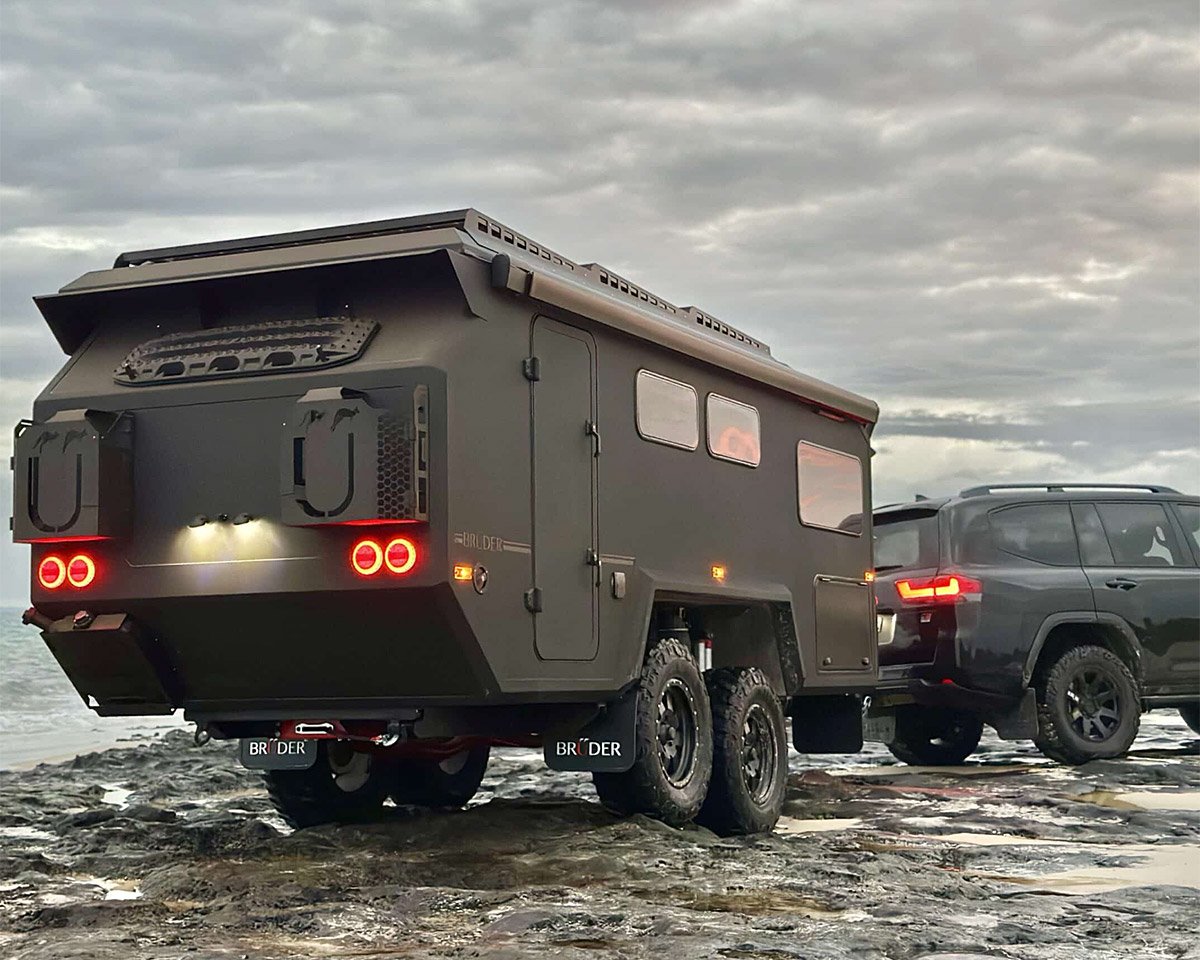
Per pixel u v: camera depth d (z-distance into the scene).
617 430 7.94
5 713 20.16
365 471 6.37
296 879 6.63
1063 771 11.58
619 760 7.78
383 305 6.96
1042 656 12.47
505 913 5.98
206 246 7.64
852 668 10.60
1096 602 12.45
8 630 41.94
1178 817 8.99
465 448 6.66
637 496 8.09
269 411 6.77
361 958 5.26
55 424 6.97
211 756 13.38
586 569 7.55
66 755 14.74
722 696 8.57
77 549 7.09
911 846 7.91
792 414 10.05
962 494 12.59
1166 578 12.77
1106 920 5.93
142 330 7.41
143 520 6.99
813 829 8.88
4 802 10.15
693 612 9.04
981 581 12.13
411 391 6.49
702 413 8.87
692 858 7.17
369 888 6.50
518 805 9.44
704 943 5.33
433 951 5.36
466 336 6.77
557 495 7.35
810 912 6.06
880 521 12.83
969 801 9.90
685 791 8.11
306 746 7.49
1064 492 12.73
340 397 6.46
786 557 9.78
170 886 6.63
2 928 5.89
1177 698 12.76
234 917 5.96
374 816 8.97
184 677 7.36
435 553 6.46
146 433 7.02
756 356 9.70
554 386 7.39
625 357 8.06
